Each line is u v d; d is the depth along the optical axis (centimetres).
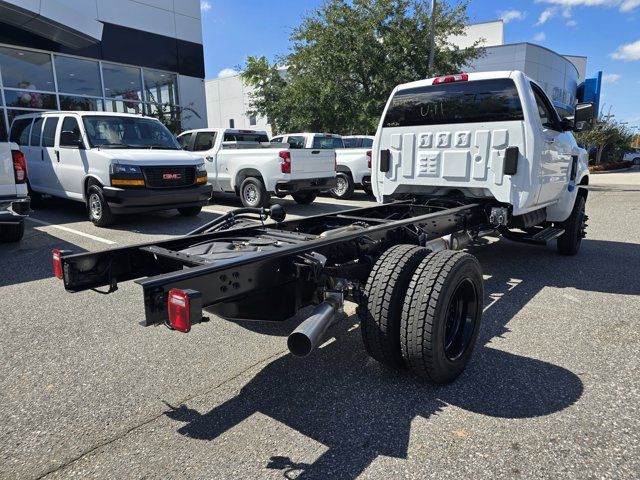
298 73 1908
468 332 329
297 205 1220
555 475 226
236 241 372
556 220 631
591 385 310
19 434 263
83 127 866
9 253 659
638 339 383
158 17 1667
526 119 486
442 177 545
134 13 1593
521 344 376
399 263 304
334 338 389
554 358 351
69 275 284
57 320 426
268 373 330
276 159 1024
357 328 408
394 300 295
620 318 429
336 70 1711
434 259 306
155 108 1722
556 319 428
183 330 213
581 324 416
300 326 269
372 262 342
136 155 813
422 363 293
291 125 1950
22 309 454
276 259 286
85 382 319
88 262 294
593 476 225
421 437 257
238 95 3762
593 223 961
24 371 335
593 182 2075
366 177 1309
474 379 320
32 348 371
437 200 562
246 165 1077
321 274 310
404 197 602
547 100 577
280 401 295
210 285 249
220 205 1170
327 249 321
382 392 304
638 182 2048
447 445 250
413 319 289
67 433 264
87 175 839
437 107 546
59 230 818
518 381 317
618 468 231
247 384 316
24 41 1320
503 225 514
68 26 1277
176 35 1734
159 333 399
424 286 291
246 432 263
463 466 234
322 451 247
